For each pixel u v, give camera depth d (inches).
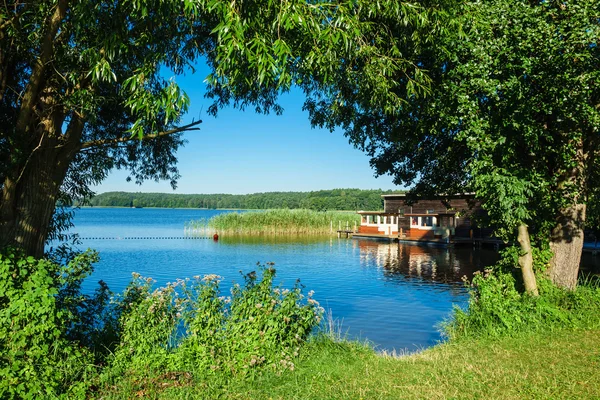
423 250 1592.0
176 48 284.8
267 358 298.7
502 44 362.3
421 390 256.4
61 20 273.3
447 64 398.9
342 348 344.8
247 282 331.6
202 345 295.9
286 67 264.1
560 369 283.4
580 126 392.5
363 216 2338.8
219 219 2427.4
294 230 2450.8
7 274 250.7
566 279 450.6
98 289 324.5
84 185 404.5
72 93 290.2
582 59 343.3
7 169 292.7
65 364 252.8
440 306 676.1
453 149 472.4
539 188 384.8
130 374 272.4
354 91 366.6
